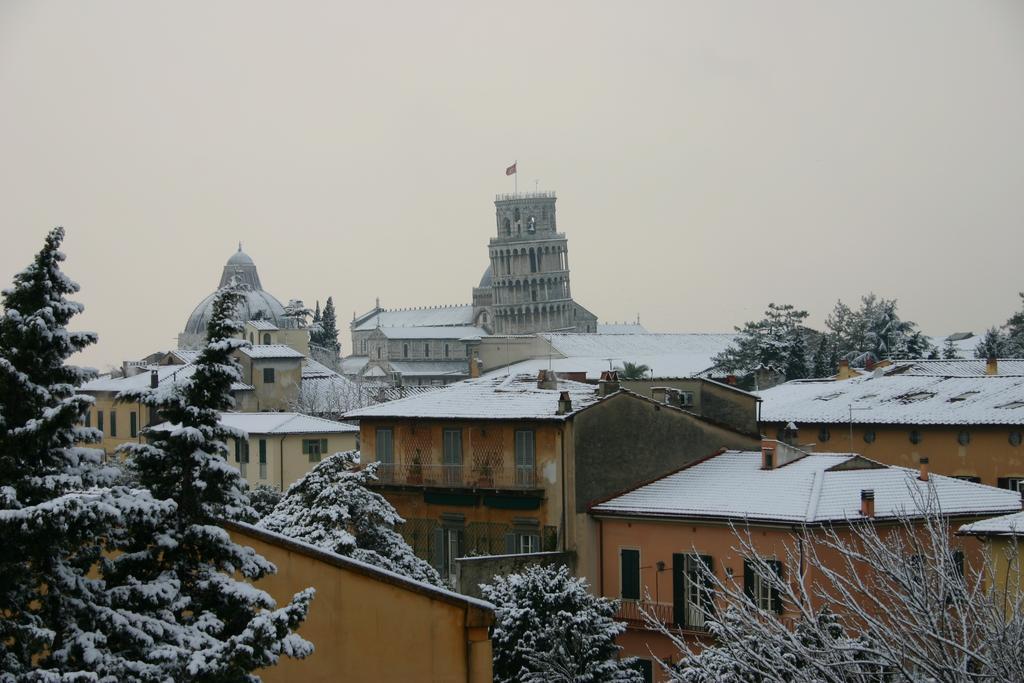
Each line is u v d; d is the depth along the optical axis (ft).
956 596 108.47
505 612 202.28
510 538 265.95
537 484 261.44
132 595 95.81
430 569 221.66
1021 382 359.87
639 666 244.01
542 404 269.64
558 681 195.72
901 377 391.86
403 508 281.54
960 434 338.54
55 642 91.76
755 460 260.21
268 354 640.58
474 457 271.49
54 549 90.74
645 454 265.95
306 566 106.01
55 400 96.94
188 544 100.22
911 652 105.19
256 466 449.48
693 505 244.01
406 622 105.40
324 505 213.87
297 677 104.83
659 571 246.47
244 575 101.96
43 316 96.58
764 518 228.63
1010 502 242.78
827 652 108.37
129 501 93.25
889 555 111.24
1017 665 101.14
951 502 237.04
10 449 94.48
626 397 265.95
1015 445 330.54
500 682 199.82
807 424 364.38
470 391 290.76
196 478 101.81
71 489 92.58
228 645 90.58
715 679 118.73
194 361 105.70
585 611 203.41
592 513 257.14
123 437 472.44
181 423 102.94
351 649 105.50
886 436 350.43
